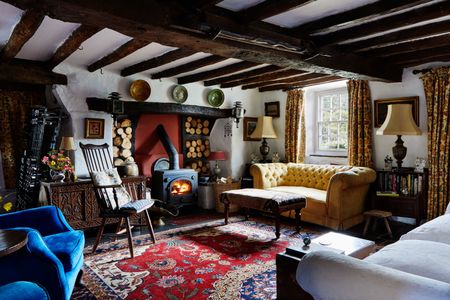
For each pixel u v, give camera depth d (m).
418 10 2.59
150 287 2.71
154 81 5.27
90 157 4.45
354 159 4.96
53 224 2.75
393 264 1.83
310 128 6.00
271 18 2.79
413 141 4.52
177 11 2.30
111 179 3.82
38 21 2.64
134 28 2.27
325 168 5.14
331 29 2.84
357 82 4.91
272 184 5.40
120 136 5.35
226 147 6.22
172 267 3.12
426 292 1.12
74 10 1.95
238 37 2.62
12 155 4.67
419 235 2.42
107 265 3.17
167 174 5.23
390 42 3.24
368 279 1.25
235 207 5.55
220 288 2.68
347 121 5.49
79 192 4.15
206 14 2.44
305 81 5.59
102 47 3.73
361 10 2.56
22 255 2.04
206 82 5.80
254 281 2.81
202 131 6.41
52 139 4.41
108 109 4.51
